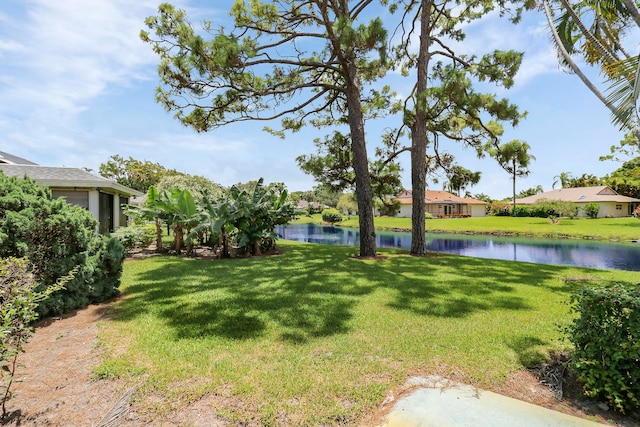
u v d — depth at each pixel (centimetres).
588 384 258
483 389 276
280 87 1108
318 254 1165
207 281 685
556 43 578
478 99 908
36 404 253
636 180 3412
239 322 430
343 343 363
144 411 243
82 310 483
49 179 1156
